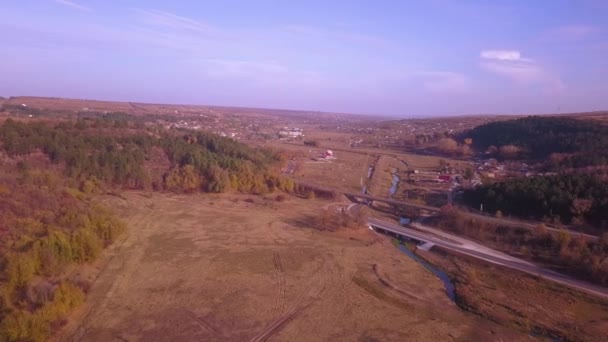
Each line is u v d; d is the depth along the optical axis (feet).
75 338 176.35
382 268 260.83
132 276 235.20
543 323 197.57
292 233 320.09
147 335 180.75
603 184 325.62
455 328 194.08
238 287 228.22
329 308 209.36
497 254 284.82
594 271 241.76
